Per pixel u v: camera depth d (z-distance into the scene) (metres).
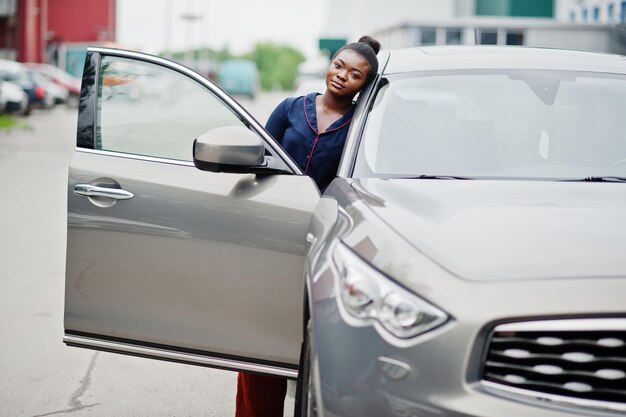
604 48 18.95
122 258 3.90
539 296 2.58
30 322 6.34
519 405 2.52
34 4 54.56
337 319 2.77
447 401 2.55
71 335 4.03
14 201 12.82
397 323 2.65
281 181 3.75
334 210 3.31
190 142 3.93
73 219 3.97
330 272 2.90
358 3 36.34
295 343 3.70
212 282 3.79
